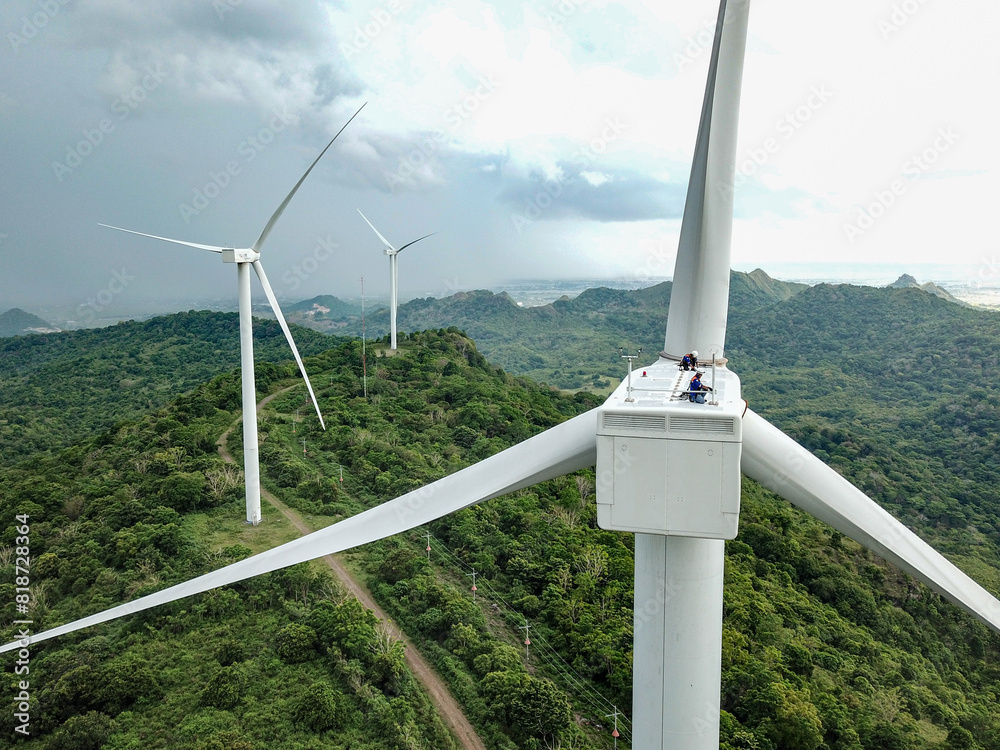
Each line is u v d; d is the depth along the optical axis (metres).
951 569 18.20
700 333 20.00
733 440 14.28
